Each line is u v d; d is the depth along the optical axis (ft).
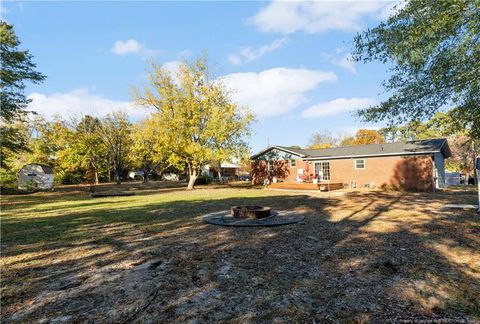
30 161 109.70
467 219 26.81
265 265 15.52
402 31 28.91
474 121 34.37
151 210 38.06
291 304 11.00
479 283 12.69
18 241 21.91
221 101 79.92
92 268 15.57
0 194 75.46
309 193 61.77
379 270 14.46
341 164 77.41
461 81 29.22
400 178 66.13
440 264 15.12
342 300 11.28
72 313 10.56
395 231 22.71
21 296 12.12
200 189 81.51
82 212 37.83
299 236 21.84
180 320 9.95
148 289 12.64
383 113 35.94
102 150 121.90
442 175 72.02
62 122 118.01
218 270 14.90
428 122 37.17
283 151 91.76
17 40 63.10
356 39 32.53
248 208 31.27
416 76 31.55
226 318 10.03
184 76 76.59
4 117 64.90
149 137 77.71
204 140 77.05
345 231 23.15
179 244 20.27
